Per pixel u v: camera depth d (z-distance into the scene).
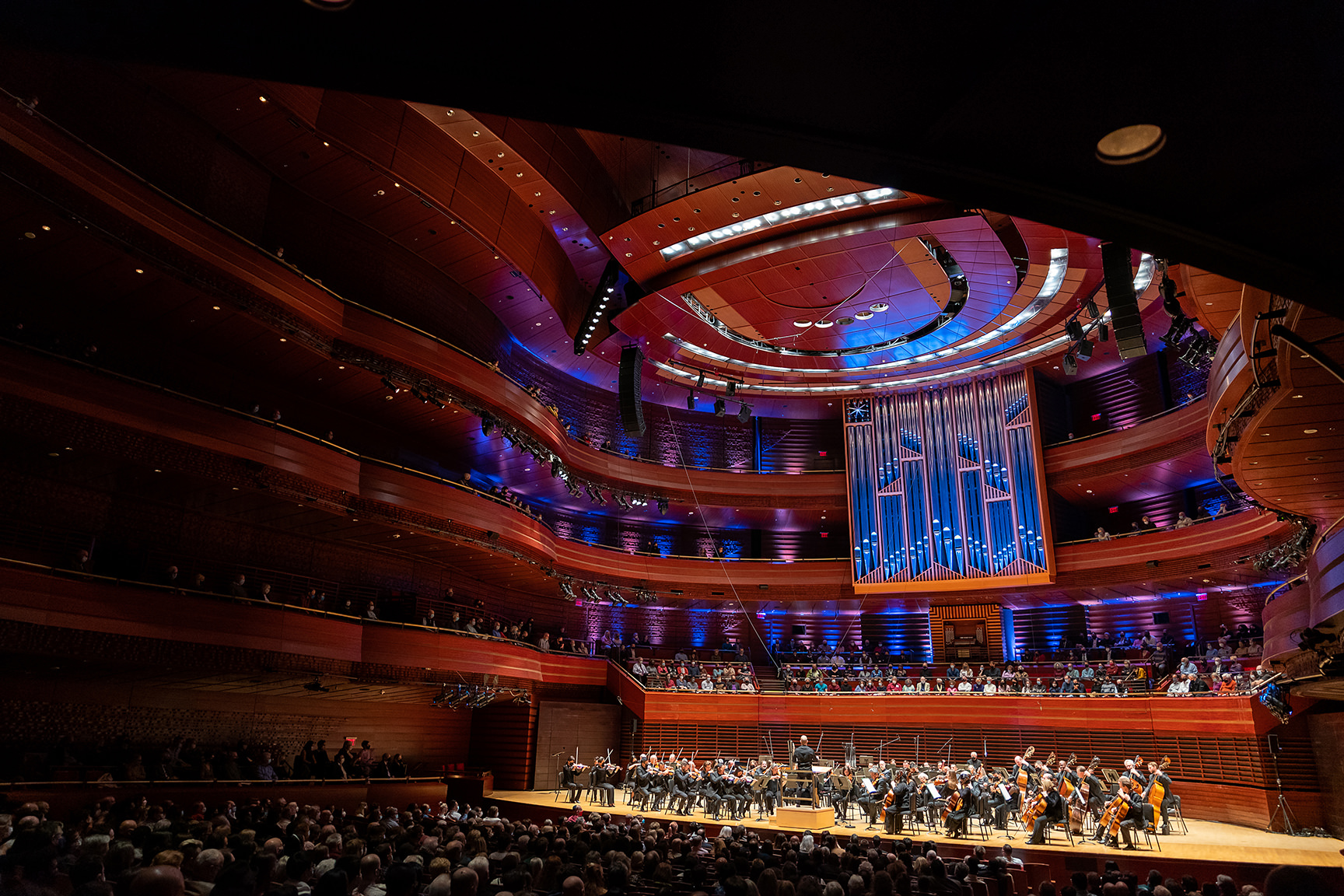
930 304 23.75
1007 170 3.56
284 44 3.02
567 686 27.94
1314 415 10.74
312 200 20.97
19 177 13.20
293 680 18.09
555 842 9.01
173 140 17.66
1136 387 29.81
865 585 30.47
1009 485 29.28
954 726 25.55
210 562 19.11
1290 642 14.66
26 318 16.16
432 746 25.45
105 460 16.56
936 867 8.27
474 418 22.81
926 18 2.86
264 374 20.22
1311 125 3.13
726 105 3.33
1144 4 2.70
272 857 5.60
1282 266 3.82
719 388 31.62
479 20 2.93
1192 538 25.23
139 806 11.92
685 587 30.92
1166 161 3.41
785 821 17.77
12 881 4.03
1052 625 30.59
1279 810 18.59
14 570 13.06
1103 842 15.66
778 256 20.70
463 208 20.00
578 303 25.97
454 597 26.30
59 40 2.98
